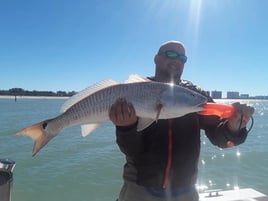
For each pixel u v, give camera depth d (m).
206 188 3.31
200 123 1.08
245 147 5.89
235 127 0.97
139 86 0.94
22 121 10.73
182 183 1.02
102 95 0.94
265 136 8.10
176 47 1.10
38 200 2.96
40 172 3.89
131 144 0.95
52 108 20.77
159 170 1.00
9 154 4.98
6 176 1.04
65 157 4.78
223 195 1.67
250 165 4.36
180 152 1.01
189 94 0.96
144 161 1.01
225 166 4.30
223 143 1.03
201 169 4.12
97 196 3.08
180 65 1.11
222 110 0.95
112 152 5.21
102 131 8.37
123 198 1.07
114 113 0.90
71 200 2.97
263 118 16.55
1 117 12.51
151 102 0.93
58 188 3.28
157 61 1.12
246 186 3.40
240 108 0.94
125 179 1.07
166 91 0.94
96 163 4.38
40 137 0.99
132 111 0.90
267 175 3.84
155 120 0.96
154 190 1.01
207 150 5.43
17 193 3.12
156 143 1.00
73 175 3.76
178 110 0.95
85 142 6.34
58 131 0.99
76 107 0.97
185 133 1.02
